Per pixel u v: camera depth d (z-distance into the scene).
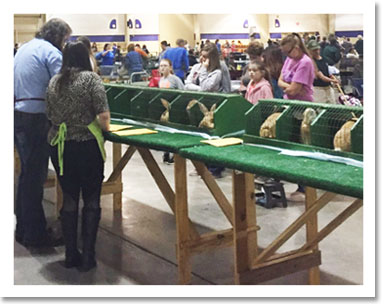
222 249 3.61
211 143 2.93
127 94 4.26
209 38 18.03
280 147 2.78
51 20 3.59
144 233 3.97
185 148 2.83
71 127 3.08
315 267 2.95
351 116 2.63
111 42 15.55
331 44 7.19
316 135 2.65
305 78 4.09
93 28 15.13
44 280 3.12
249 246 2.69
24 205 3.67
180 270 3.00
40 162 3.61
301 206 4.46
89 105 3.09
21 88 3.46
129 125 3.79
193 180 5.48
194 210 4.47
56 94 3.09
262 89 4.14
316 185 2.11
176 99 3.59
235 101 3.25
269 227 3.95
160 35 16.89
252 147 2.83
